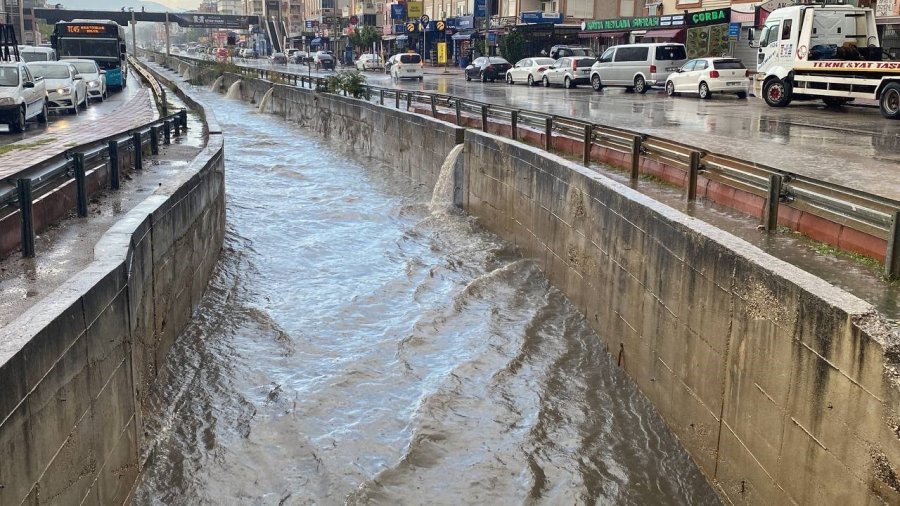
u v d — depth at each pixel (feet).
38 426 14.10
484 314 33.17
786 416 16.33
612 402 25.18
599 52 172.55
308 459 21.61
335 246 44.88
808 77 80.53
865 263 22.90
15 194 26.20
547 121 49.24
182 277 30.81
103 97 113.80
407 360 28.22
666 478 20.92
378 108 74.13
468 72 167.94
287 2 495.82
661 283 23.58
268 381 26.43
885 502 13.17
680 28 142.41
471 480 20.70
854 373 13.98
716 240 19.77
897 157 44.83
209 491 20.17
